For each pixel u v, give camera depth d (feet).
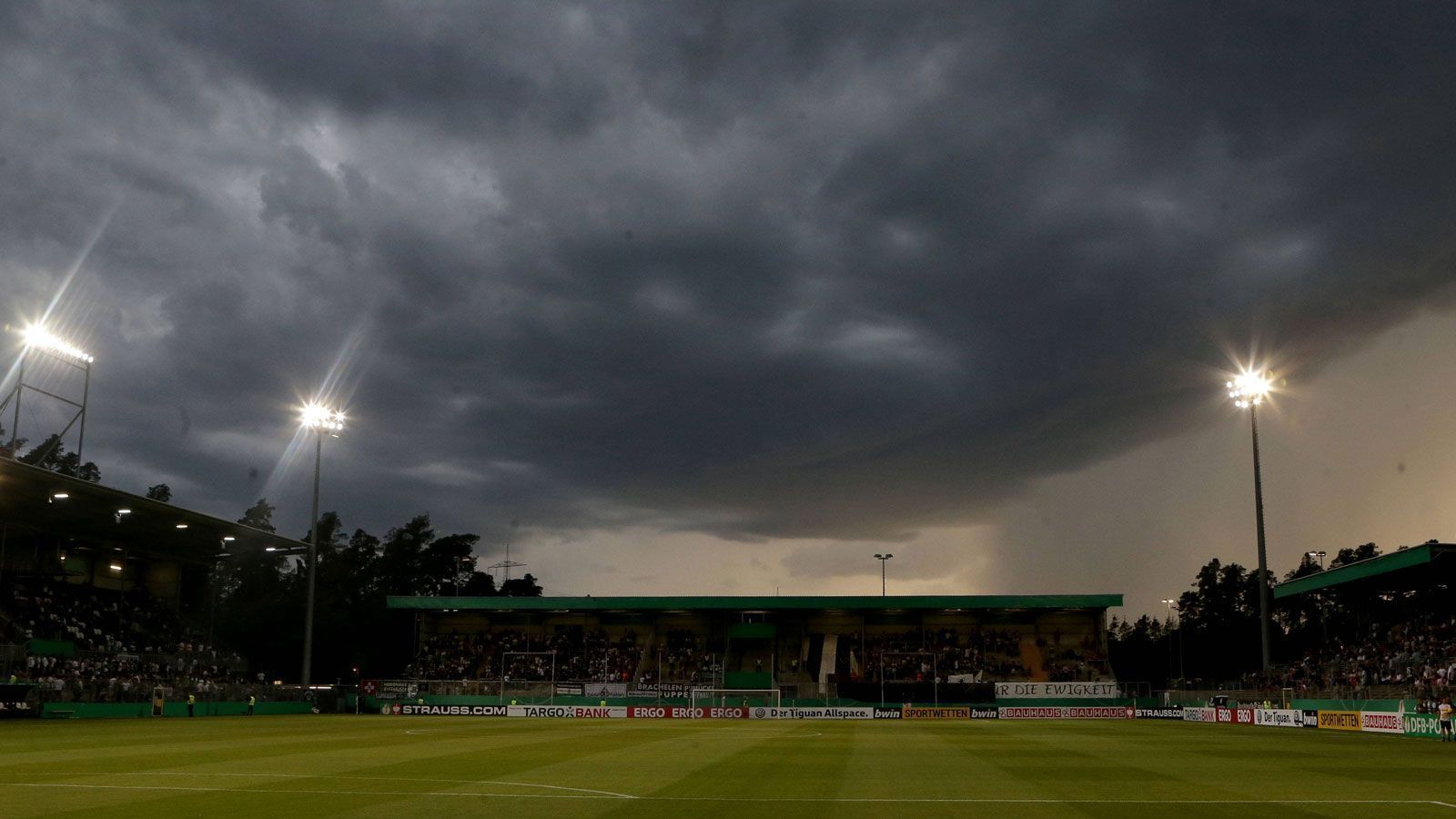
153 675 233.76
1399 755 109.81
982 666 292.61
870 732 165.07
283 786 71.56
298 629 352.28
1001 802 65.51
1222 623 452.35
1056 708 246.47
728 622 317.63
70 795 66.23
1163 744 129.70
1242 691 221.25
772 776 80.38
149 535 260.01
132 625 263.08
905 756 103.50
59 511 229.86
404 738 134.31
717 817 57.57
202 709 215.10
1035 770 88.58
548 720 219.61
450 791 69.36
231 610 355.36
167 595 289.33
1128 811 62.03
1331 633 387.34
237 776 78.43
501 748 113.50
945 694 258.16
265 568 398.42
